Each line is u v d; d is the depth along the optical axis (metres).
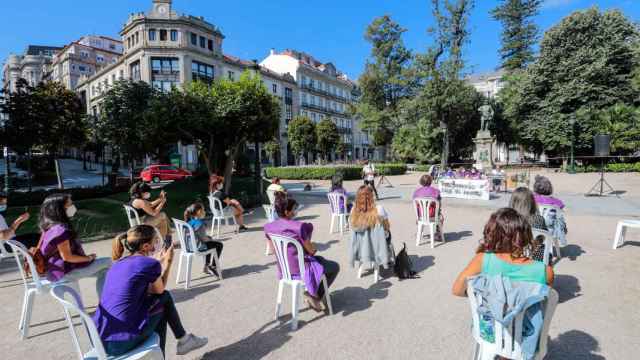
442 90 29.81
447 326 3.47
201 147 14.03
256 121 12.41
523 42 40.12
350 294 4.38
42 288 3.56
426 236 7.33
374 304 4.05
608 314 3.59
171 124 11.45
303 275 3.56
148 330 2.53
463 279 2.42
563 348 2.99
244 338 3.38
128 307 2.41
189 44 38.00
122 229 8.89
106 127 18.75
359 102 40.72
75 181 30.67
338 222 9.19
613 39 25.47
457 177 14.05
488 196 12.04
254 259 6.11
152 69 36.91
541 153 31.28
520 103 28.88
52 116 17.69
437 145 35.09
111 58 68.25
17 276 5.52
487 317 2.24
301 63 58.09
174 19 36.94
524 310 2.10
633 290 4.16
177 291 4.67
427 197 6.34
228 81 12.77
